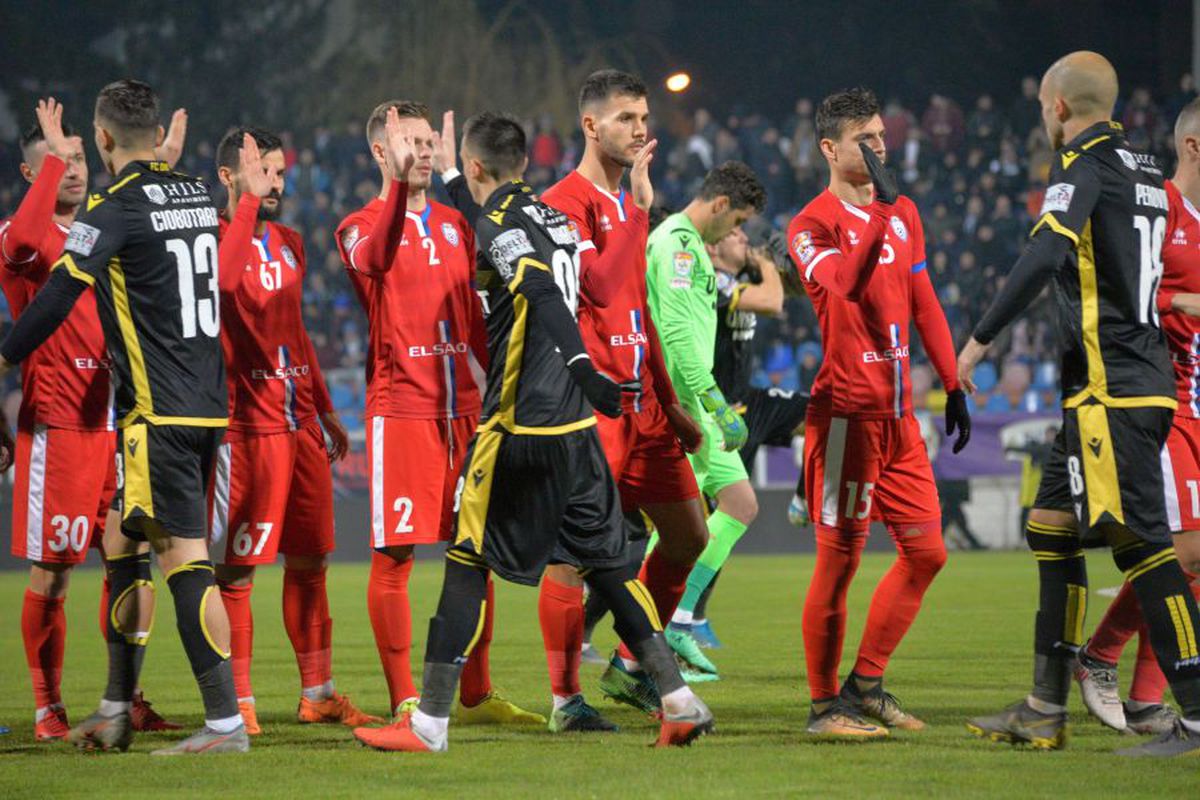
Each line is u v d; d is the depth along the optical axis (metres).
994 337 16.59
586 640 26.98
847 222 18.70
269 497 19.80
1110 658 18.70
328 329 75.38
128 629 17.62
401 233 18.31
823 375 18.73
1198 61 89.12
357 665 27.33
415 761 16.28
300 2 100.56
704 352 22.19
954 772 15.20
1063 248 16.22
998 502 64.56
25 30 95.50
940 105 84.00
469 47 103.00
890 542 63.12
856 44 101.94
